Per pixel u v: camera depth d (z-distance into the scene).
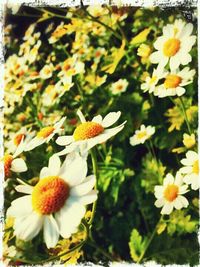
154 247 0.14
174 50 0.13
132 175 0.16
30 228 0.09
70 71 0.17
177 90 0.13
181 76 0.13
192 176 0.12
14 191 0.14
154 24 0.17
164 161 0.16
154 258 0.14
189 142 0.13
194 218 0.14
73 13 0.17
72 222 0.09
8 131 0.18
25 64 0.20
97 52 0.18
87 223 0.10
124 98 0.17
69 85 0.17
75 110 0.17
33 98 0.18
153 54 0.13
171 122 0.16
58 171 0.10
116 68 0.17
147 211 0.16
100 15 0.17
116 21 0.16
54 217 0.09
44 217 0.09
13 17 0.21
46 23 0.21
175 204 0.12
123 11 0.17
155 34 0.16
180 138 0.15
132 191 0.17
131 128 0.16
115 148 0.17
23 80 0.18
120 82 0.17
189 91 0.15
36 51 0.19
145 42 0.16
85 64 0.19
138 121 0.16
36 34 0.19
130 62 0.17
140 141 0.15
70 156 0.10
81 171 0.09
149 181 0.15
